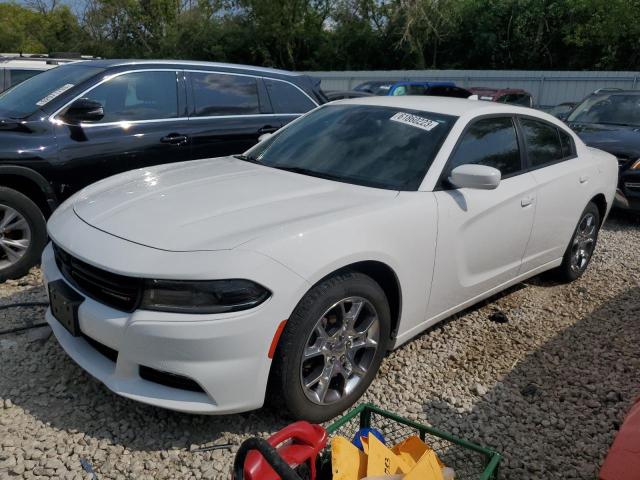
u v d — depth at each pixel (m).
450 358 3.82
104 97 5.17
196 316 2.55
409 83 16.42
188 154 5.59
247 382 2.66
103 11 39.16
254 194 3.29
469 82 24.67
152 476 2.63
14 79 8.30
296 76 6.60
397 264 3.18
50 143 4.74
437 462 2.23
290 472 1.63
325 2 34.91
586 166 4.94
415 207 3.30
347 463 2.15
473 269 3.83
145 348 2.60
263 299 2.62
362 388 3.16
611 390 3.53
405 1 31.38
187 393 2.67
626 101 8.83
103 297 2.79
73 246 2.89
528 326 4.37
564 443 3.04
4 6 43.84
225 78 5.95
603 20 27.53
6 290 4.46
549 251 4.69
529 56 30.34
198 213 3.01
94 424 2.93
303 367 2.88
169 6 38.69
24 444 2.76
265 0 34.03
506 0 30.28
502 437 3.06
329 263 2.79
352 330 3.05
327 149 3.91
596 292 5.11
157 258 2.64
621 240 6.88
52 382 3.26
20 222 4.60
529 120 4.51
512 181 4.10
